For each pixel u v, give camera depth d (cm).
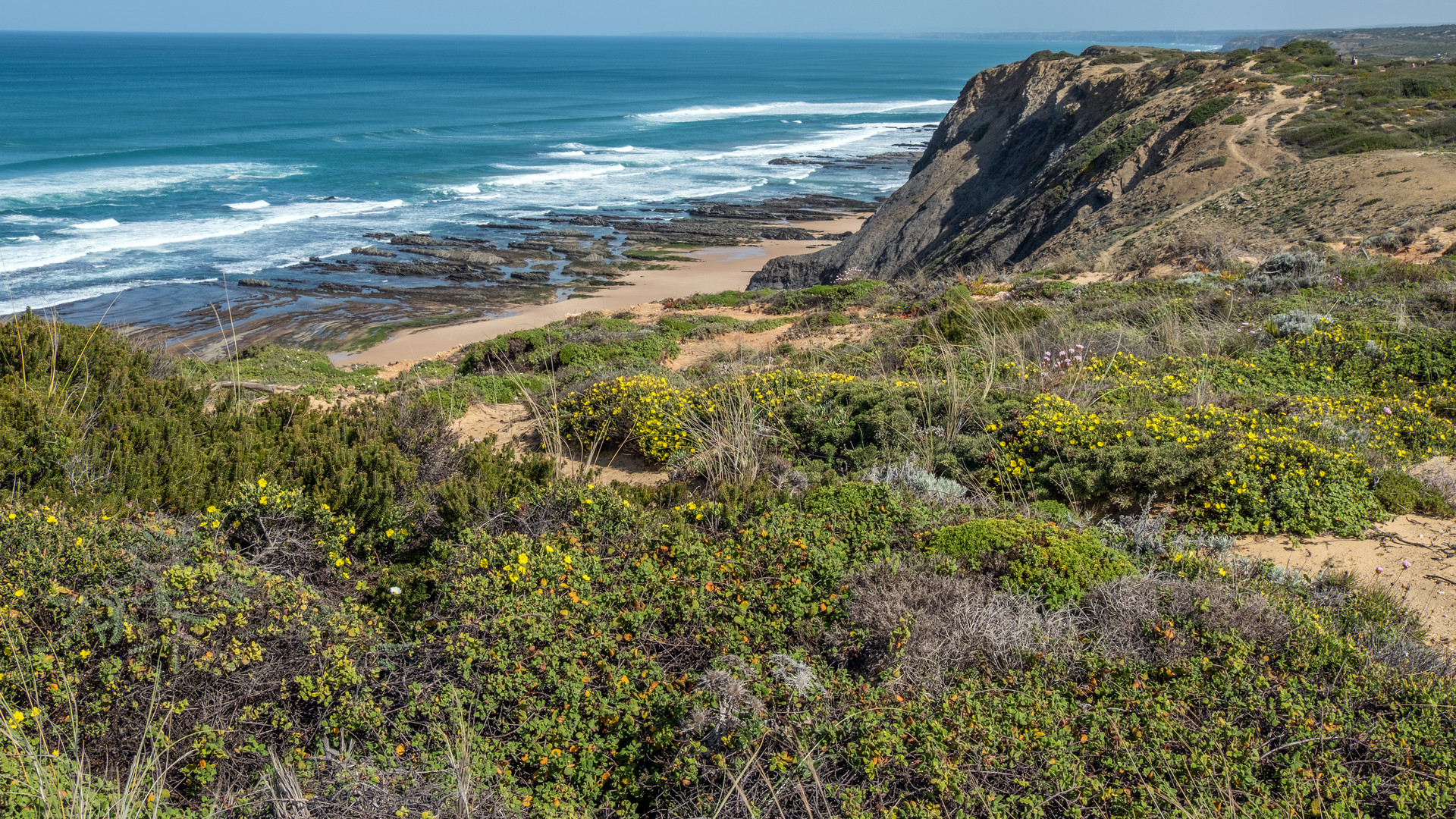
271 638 371
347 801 309
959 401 681
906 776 322
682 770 333
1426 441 630
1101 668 369
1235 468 548
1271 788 311
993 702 349
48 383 666
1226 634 377
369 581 487
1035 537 454
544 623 400
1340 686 351
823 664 383
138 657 350
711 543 494
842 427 682
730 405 706
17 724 306
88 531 409
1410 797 294
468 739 344
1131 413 663
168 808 311
